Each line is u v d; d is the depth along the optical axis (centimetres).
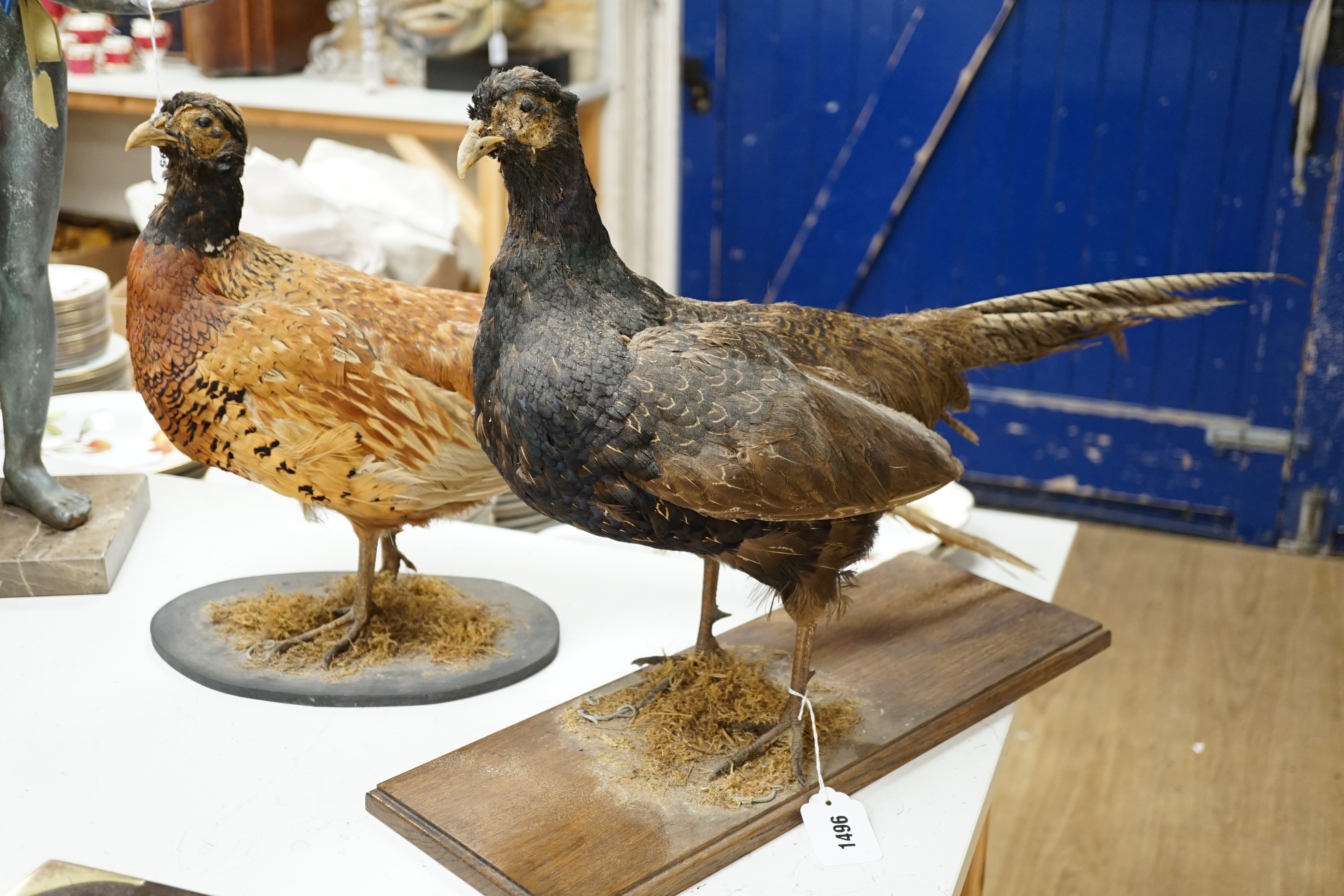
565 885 106
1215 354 317
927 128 325
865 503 113
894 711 131
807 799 119
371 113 292
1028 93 315
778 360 114
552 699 137
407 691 134
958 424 146
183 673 138
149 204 269
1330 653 271
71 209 370
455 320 133
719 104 340
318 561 164
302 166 299
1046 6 306
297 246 246
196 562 163
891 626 149
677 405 107
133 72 318
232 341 124
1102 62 306
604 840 111
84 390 211
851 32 324
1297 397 314
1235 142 301
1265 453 320
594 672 142
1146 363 323
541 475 113
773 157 342
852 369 123
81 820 116
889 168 333
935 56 319
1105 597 294
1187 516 334
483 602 152
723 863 112
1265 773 234
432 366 130
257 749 127
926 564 165
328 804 120
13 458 160
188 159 122
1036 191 323
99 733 129
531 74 107
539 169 107
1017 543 204
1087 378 330
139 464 191
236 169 125
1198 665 266
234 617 146
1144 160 311
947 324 135
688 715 129
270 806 119
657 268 363
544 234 110
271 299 127
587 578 163
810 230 345
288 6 315
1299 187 297
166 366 127
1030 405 337
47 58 142
